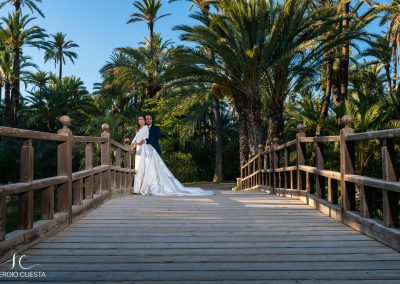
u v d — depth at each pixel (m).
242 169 19.61
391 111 12.53
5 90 32.81
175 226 5.12
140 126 9.64
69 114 33.09
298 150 7.94
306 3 15.18
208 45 16.56
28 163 4.07
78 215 5.55
